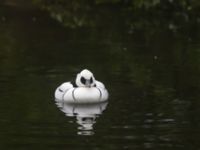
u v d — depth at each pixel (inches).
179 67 1630.2
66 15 2618.1
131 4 2751.0
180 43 2021.4
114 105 1286.9
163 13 2632.9
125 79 1503.4
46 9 2721.5
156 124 1155.3
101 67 1637.6
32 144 1048.8
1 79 1491.1
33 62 1705.2
